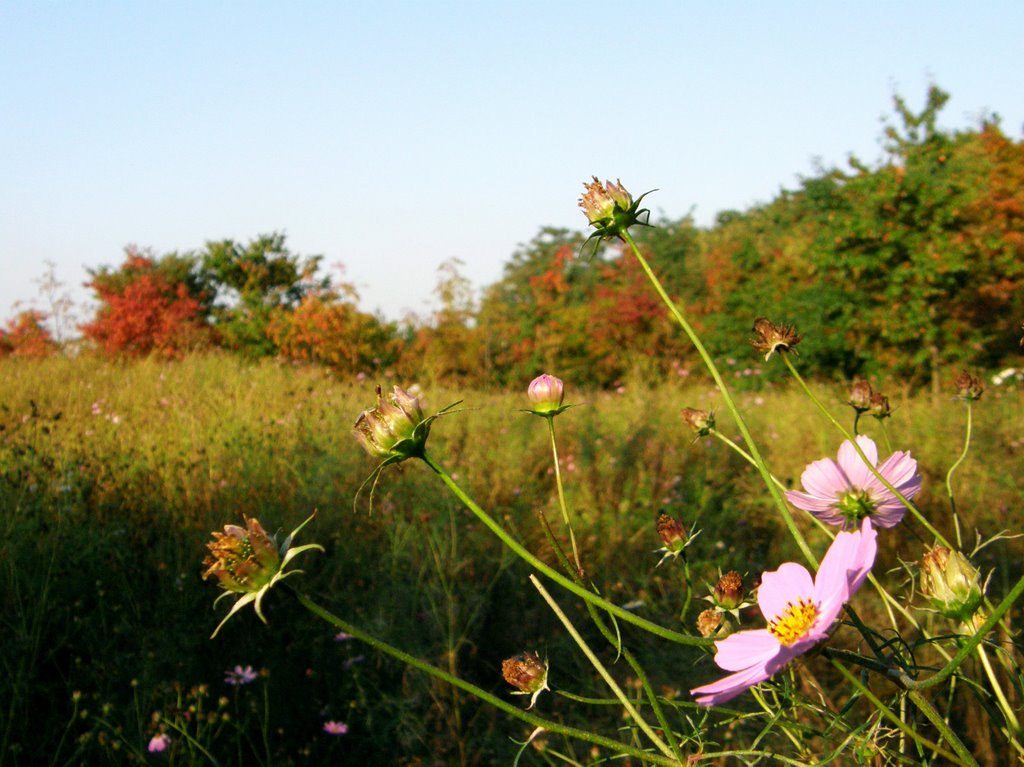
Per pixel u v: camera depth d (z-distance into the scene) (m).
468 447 5.04
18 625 2.77
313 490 4.02
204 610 3.08
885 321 11.11
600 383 14.49
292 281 14.59
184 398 6.11
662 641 3.10
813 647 0.66
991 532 3.71
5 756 2.34
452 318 14.38
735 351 13.07
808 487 1.08
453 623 3.00
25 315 10.16
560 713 2.86
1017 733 0.84
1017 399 6.35
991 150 12.30
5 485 3.58
